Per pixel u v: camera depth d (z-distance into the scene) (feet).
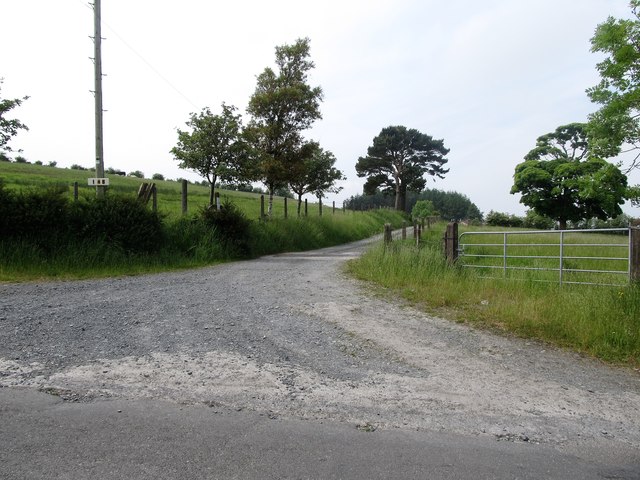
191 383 13.79
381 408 12.47
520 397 13.46
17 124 39.63
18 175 130.62
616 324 18.90
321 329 20.31
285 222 70.13
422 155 201.87
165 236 44.55
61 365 14.85
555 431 11.35
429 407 12.61
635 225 27.91
